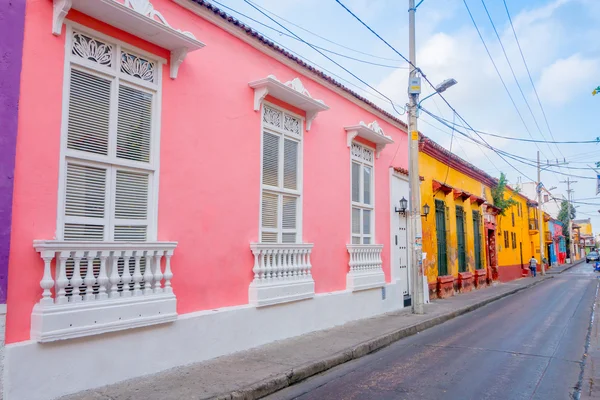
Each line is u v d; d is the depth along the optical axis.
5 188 4.61
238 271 7.55
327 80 10.26
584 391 5.93
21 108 4.84
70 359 5.01
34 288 4.82
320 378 6.55
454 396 5.70
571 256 64.38
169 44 6.31
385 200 12.97
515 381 6.38
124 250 5.56
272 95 8.50
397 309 12.98
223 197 7.33
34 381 4.69
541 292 20.88
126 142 5.93
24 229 4.79
